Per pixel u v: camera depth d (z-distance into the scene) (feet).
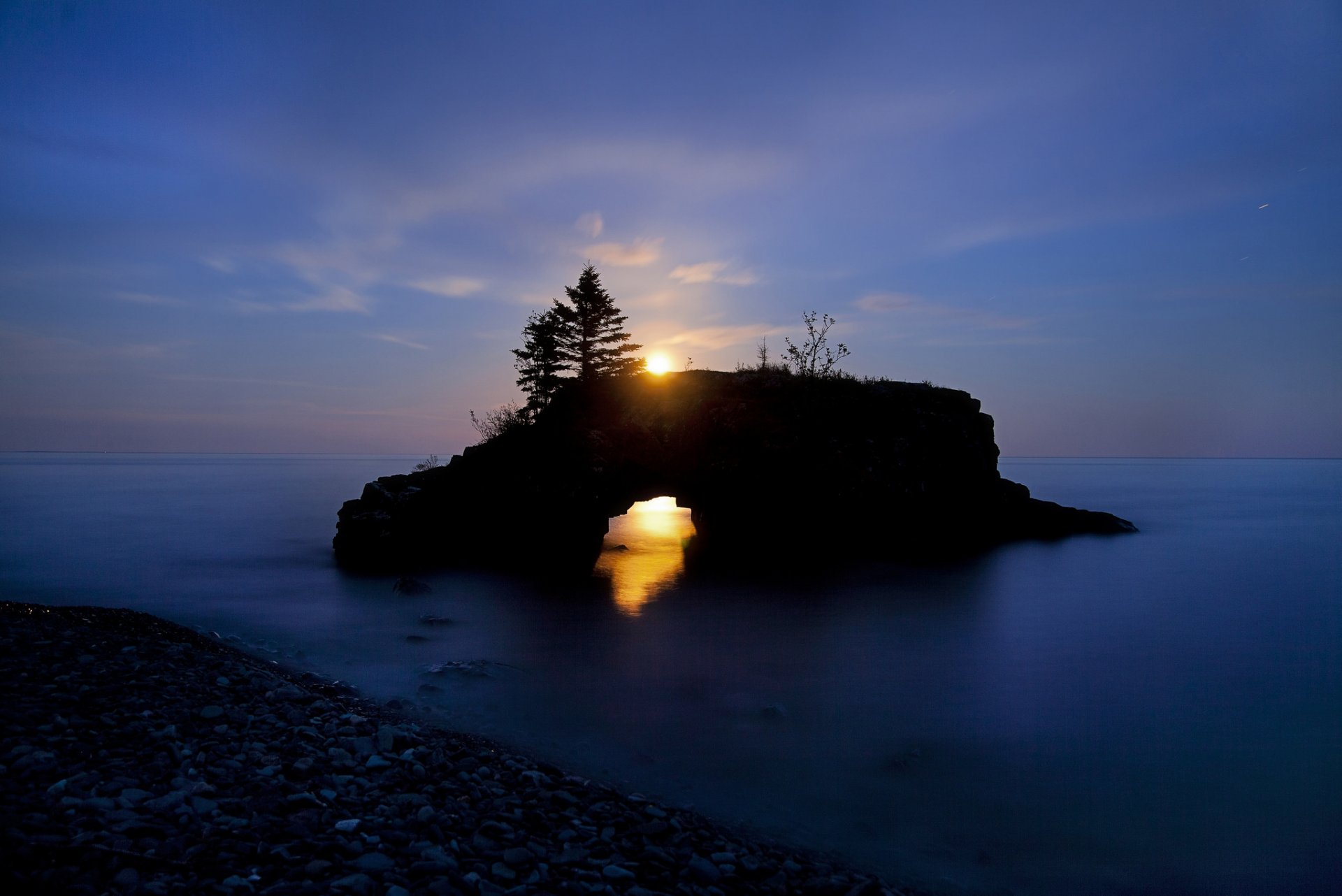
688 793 35.40
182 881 19.47
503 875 22.79
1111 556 118.62
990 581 98.43
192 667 41.22
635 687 52.80
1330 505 249.75
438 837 24.62
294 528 160.15
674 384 117.08
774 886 25.30
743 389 114.52
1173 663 62.54
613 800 31.42
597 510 105.91
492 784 30.71
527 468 106.32
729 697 51.26
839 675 57.47
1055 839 32.91
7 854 18.98
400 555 108.27
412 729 38.06
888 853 30.76
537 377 123.24
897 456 108.27
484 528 107.96
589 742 41.50
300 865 21.43
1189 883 29.71
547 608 79.87
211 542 134.41
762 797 35.63
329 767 29.60
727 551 111.75
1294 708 51.52
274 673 49.03
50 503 230.07
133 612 59.72
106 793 23.95
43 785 23.95
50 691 33.42
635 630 70.74
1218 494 311.06
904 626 74.69
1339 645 68.90
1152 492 322.55
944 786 38.17
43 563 110.32
